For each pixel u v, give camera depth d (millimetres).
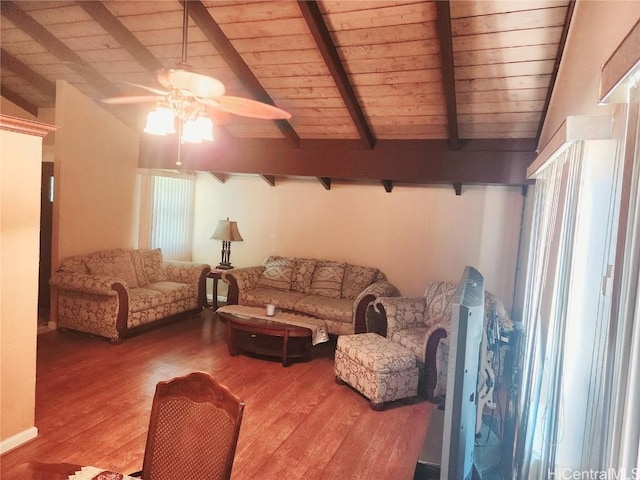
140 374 3902
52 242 4910
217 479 1578
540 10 2742
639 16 1345
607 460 1258
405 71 3551
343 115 4363
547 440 1877
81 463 2602
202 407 1673
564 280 1873
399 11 2988
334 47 3434
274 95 4246
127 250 5504
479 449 2412
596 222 1771
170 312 5324
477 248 5293
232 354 4504
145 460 1691
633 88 1245
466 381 1373
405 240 5613
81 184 5098
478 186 5258
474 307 1415
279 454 2832
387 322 4363
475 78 3455
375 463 2783
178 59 4012
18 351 2719
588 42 2160
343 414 3414
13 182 2619
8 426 2686
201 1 3250
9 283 2641
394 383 3555
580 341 1782
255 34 3475
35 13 3729
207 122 2820
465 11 2861
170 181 6402
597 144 1802
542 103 3594
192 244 6895
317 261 5848
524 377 2486
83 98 5051
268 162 5102
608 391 1283
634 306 1122
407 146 4551
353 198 5859
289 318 4520
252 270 5797
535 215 3312
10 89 5223
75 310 4758
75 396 3422
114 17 3596
